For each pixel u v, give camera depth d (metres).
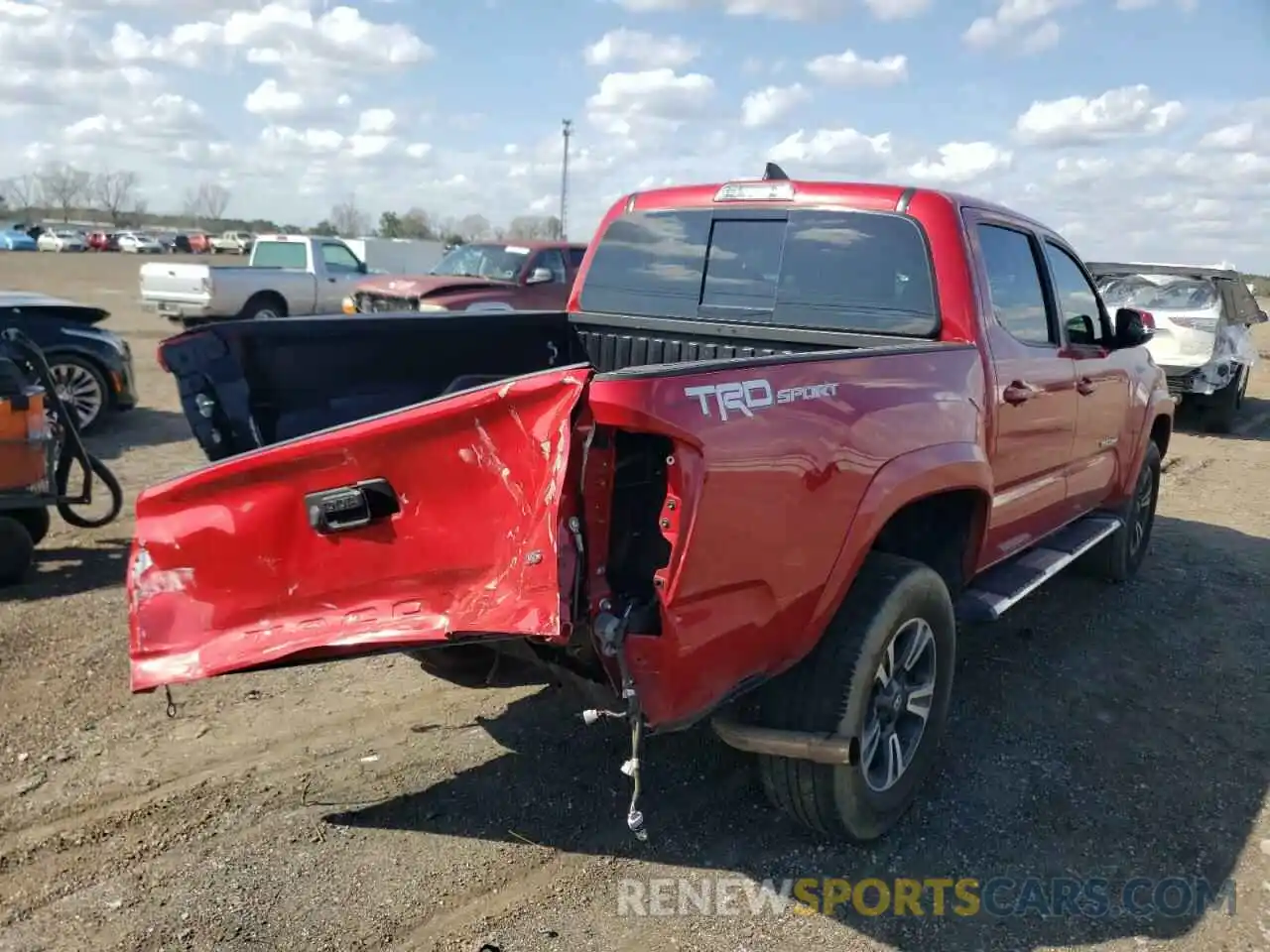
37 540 6.59
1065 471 5.20
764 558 2.98
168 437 10.49
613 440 2.66
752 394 2.95
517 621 2.63
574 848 3.54
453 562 2.84
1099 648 5.57
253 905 3.17
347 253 19.89
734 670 3.02
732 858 3.52
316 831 3.59
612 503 2.72
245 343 4.09
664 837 3.63
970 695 4.90
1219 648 5.62
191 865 3.37
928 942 3.12
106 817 3.62
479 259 15.42
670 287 5.02
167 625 3.21
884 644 3.37
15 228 72.00
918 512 4.20
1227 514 8.91
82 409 10.38
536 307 14.80
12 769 3.94
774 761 3.37
